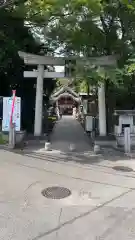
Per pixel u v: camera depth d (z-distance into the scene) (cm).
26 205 566
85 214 528
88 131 1673
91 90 2019
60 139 1478
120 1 1071
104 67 1189
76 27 1230
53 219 503
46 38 1384
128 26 1303
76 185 699
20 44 1424
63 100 4703
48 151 1095
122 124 1266
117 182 733
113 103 1530
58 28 1248
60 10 1073
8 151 1058
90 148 1202
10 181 714
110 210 550
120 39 1345
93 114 1869
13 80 1606
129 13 1222
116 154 1082
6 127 1234
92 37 1259
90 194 638
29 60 1341
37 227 471
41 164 891
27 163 897
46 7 1041
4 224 479
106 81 1320
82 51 1368
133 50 1317
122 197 625
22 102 1683
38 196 617
